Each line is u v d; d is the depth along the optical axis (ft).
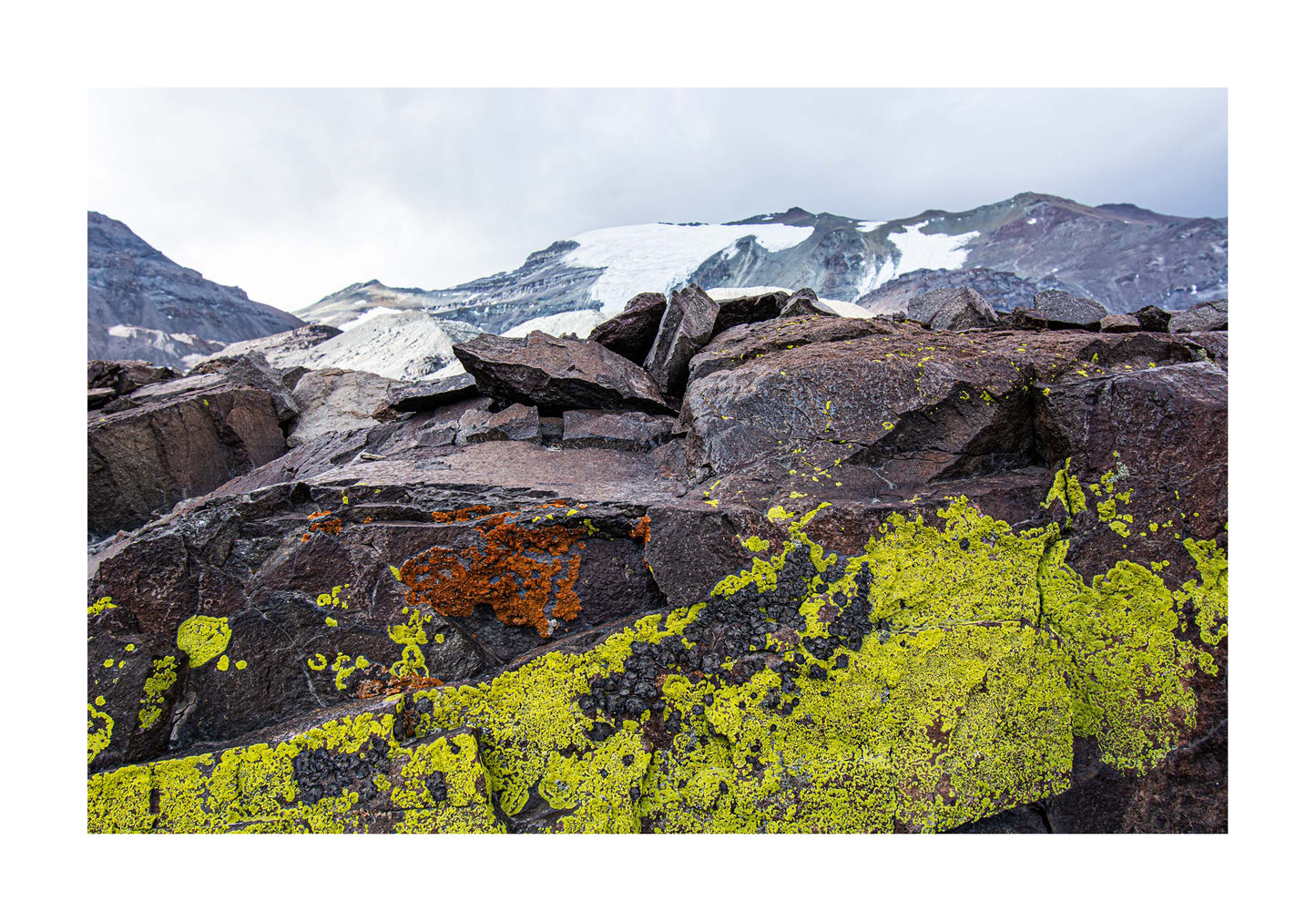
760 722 9.05
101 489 19.08
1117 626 10.36
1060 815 10.07
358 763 8.50
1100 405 10.78
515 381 16.78
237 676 9.38
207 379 24.08
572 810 8.81
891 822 9.09
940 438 11.61
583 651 9.41
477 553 10.16
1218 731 10.08
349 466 13.82
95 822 8.44
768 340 15.79
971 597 9.92
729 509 9.86
